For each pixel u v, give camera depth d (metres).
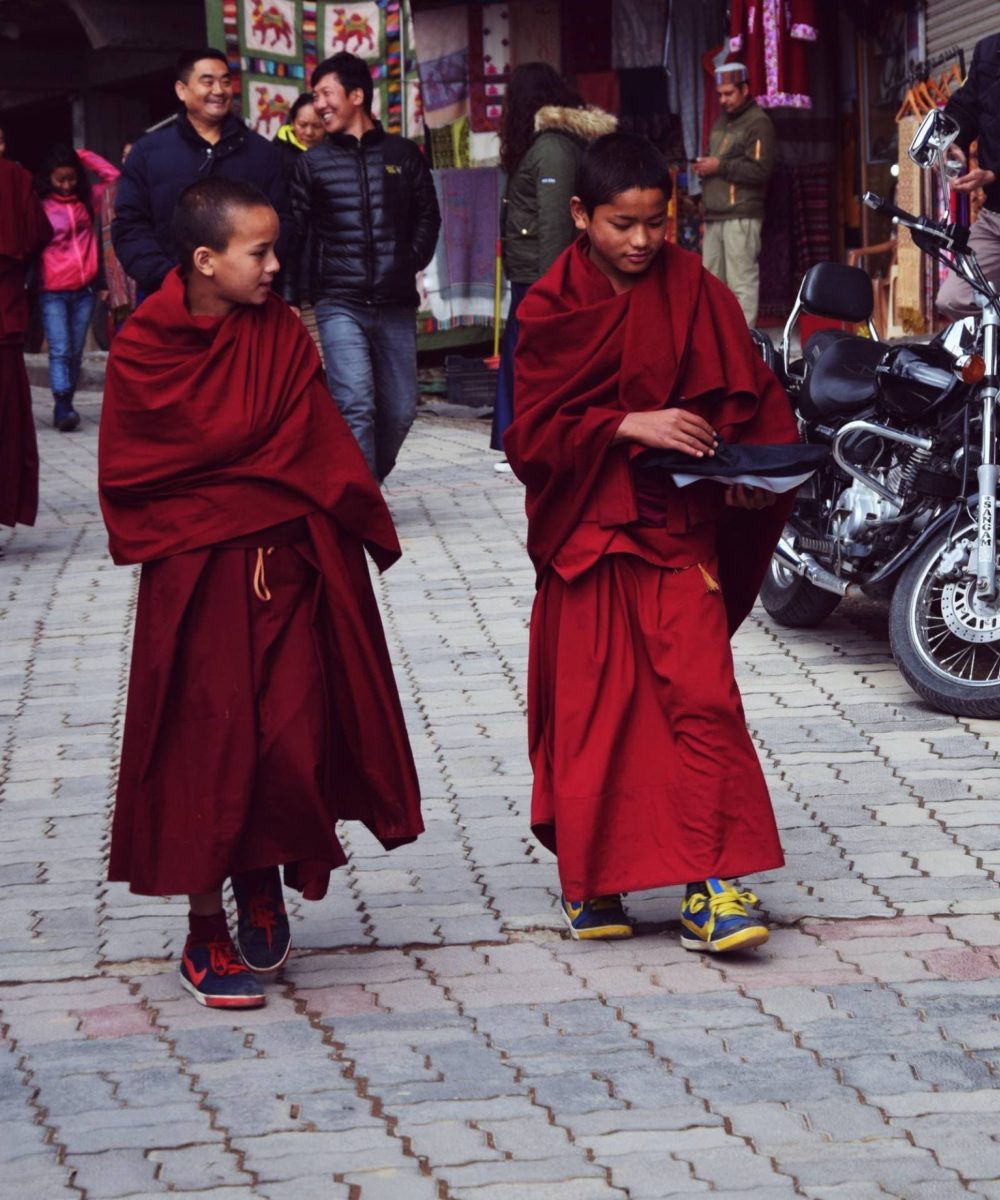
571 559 5.77
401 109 18.86
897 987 5.54
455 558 11.93
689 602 5.76
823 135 19.23
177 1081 5.05
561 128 13.45
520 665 9.44
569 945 6.02
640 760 5.76
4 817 7.49
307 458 5.48
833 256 19.48
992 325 8.22
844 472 9.09
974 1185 4.34
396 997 5.61
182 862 5.38
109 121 27.73
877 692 8.84
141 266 11.88
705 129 19.62
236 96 18.28
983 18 16.47
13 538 13.52
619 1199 4.31
